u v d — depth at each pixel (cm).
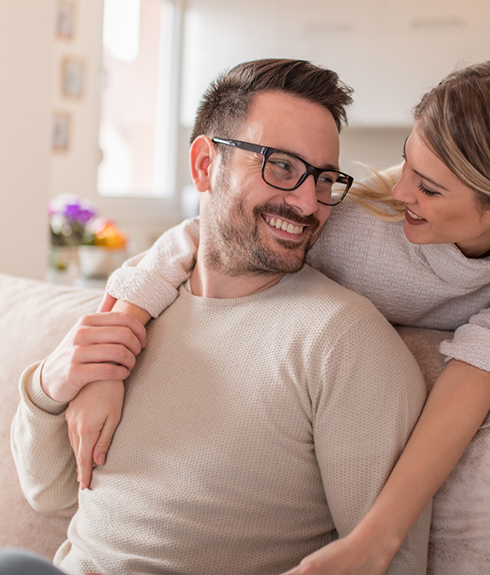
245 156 95
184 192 448
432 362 97
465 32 360
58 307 127
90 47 372
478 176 77
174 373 96
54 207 269
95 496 95
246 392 89
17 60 192
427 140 79
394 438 83
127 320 98
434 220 84
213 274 101
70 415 98
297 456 88
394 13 378
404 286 100
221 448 87
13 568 65
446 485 90
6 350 125
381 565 75
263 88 95
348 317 88
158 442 92
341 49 396
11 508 115
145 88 429
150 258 112
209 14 431
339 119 100
